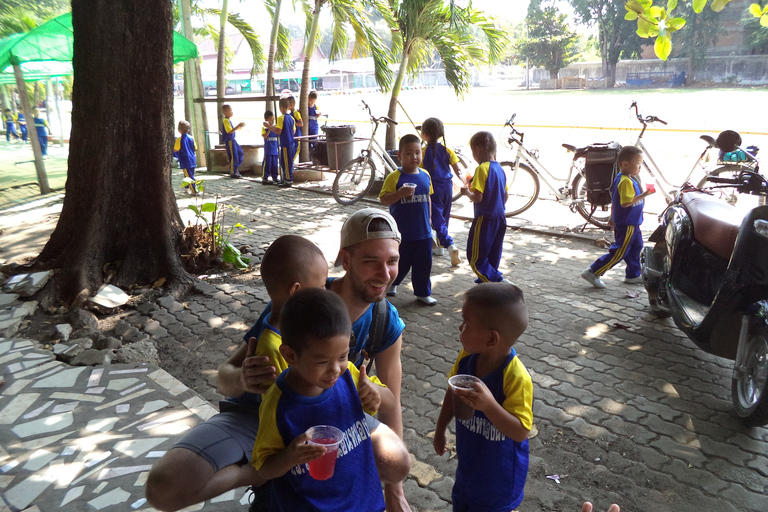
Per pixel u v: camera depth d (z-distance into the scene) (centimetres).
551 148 1559
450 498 306
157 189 634
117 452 338
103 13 587
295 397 173
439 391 420
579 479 322
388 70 1360
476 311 215
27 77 1402
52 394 405
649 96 2461
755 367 365
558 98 2791
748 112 1795
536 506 301
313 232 876
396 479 217
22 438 352
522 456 229
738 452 342
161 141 629
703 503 301
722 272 450
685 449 346
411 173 548
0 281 602
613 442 355
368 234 211
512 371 218
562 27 4012
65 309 566
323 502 175
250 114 3278
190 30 1424
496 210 575
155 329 539
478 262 591
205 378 447
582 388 419
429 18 1211
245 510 289
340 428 180
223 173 1459
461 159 1012
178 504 198
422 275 574
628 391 414
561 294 608
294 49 5572
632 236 604
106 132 609
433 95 3553
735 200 775
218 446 204
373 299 219
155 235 640
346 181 1256
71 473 319
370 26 1347
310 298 164
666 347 482
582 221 902
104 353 462
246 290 635
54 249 625
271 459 169
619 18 3198
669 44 427
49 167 1447
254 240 831
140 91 612
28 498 299
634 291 614
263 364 188
